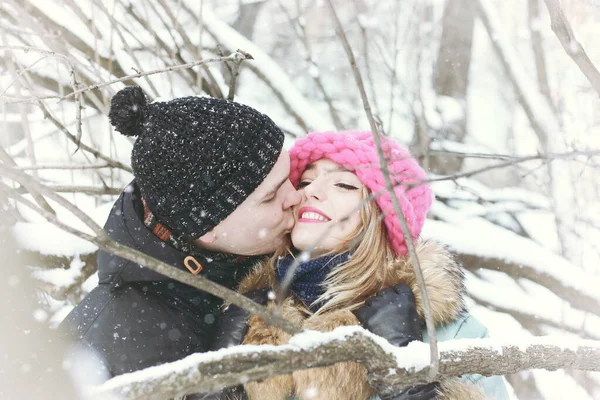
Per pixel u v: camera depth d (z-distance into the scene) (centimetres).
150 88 287
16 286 111
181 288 191
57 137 363
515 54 364
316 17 494
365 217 185
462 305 183
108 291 190
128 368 178
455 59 408
